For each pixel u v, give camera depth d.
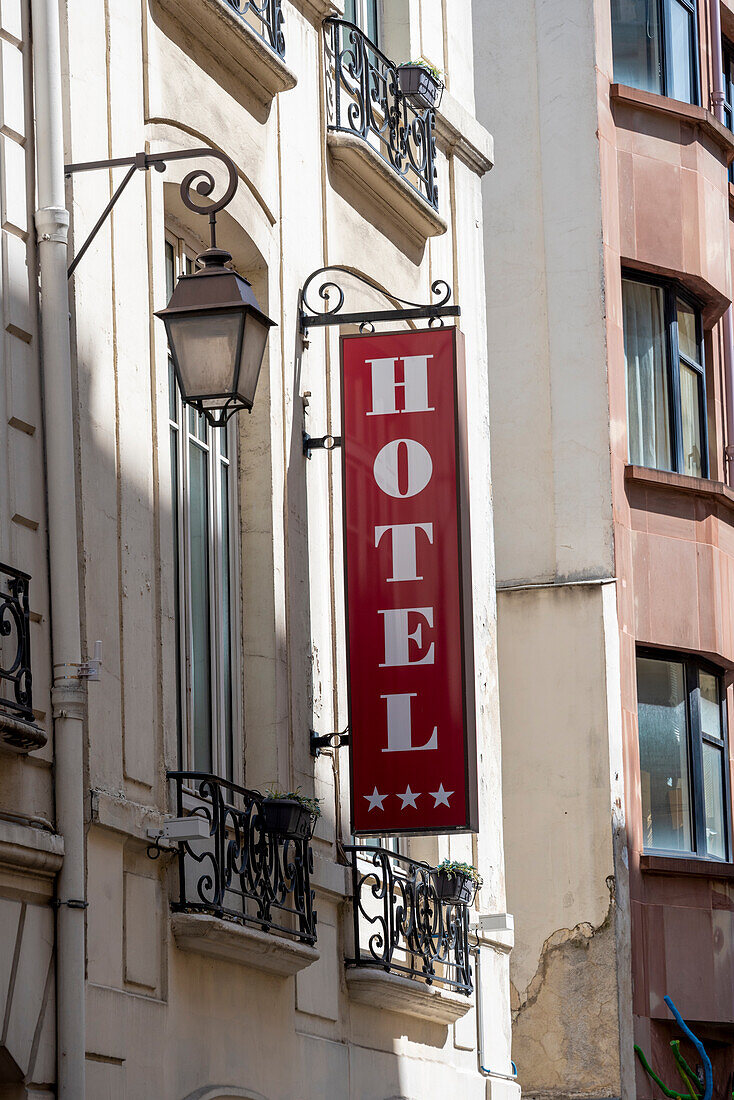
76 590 13.24
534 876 25.41
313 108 18.86
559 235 26.72
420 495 17.86
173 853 14.42
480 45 27.34
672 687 26.94
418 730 17.52
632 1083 24.84
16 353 13.16
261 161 17.47
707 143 28.42
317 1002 17.22
